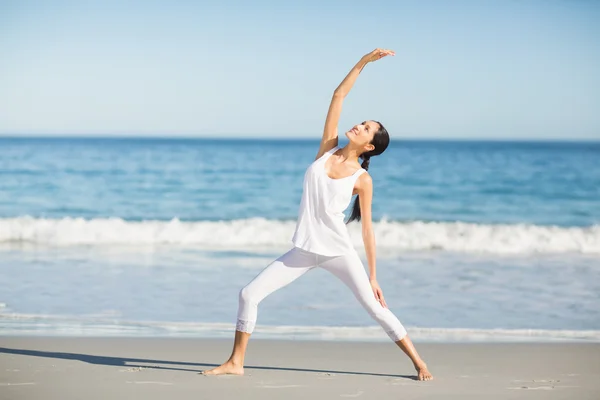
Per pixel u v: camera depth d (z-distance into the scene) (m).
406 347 5.46
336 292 9.81
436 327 7.89
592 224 21.81
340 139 52.03
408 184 33.72
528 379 5.53
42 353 6.23
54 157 49.31
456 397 4.92
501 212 24.69
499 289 10.31
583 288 10.45
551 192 30.61
